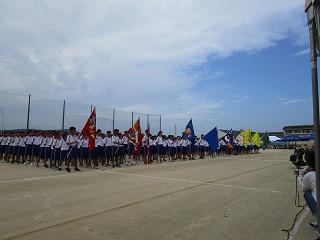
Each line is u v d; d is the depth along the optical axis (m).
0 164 19.42
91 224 6.71
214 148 32.84
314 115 4.77
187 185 12.15
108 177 13.99
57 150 16.98
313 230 6.75
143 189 11.02
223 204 9.02
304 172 7.09
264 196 10.45
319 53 4.72
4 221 6.79
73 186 11.34
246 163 24.19
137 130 22.36
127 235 6.07
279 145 77.00
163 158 25.97
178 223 6.98
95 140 18.41
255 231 6.61
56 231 6.19
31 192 10.05
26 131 21.11
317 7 4.61
